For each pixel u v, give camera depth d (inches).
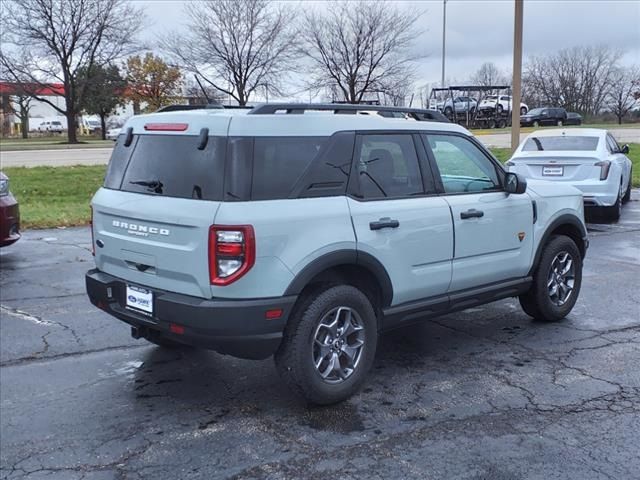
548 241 236.1
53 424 161.9
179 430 158.6
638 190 673.6
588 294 281.1
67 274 318.7
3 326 237.3
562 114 1881.2
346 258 166.4
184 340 160.1
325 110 177.3
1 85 1974.7
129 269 173.0
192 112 167.0
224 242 149.5
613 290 287.1
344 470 139.3
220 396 178.5
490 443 150.4
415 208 184.2
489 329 235.9
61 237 421.1
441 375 192.2
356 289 173.3
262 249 151.8
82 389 183.2
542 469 138.9
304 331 161.8
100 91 1748.3
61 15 1600.6
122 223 172.6
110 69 1753.2
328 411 168.9
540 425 159.3
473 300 207.3
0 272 322.3
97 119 2834.6
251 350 155.7
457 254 197.3
